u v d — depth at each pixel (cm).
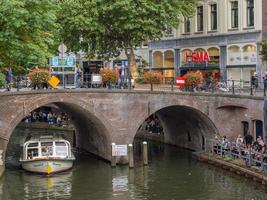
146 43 5862
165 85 4234
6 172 3641
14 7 2816
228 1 4994
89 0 4238
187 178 3431
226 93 4084
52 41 3139
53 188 3212
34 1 2928
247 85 4838
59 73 3875
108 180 3406
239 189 3125
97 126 4012
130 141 3906
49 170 3556
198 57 5200
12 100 3550
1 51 2975
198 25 5291
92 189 3191
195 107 4053
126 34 4434
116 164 3828
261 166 3253
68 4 4225
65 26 4250
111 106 3862
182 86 4103
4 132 3534
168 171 3653
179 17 5344
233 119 4094
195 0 4850
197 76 4103
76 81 3900
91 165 3888
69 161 3659
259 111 3800
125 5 4162
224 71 5050
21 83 3709
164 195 3053
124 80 4116
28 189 3192
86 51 4519
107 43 4522
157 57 5706
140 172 3634
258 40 4766
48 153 3681
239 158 3603
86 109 3800
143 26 4278
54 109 6131
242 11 4878
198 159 3994
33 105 3619
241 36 4897
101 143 4131
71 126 5681
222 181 3325
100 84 3925
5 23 2889
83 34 4391
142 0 4231
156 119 5197
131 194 3083
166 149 4594
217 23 5097
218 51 5112
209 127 4162
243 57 4894
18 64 3056
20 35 3016
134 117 3916
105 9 4178
